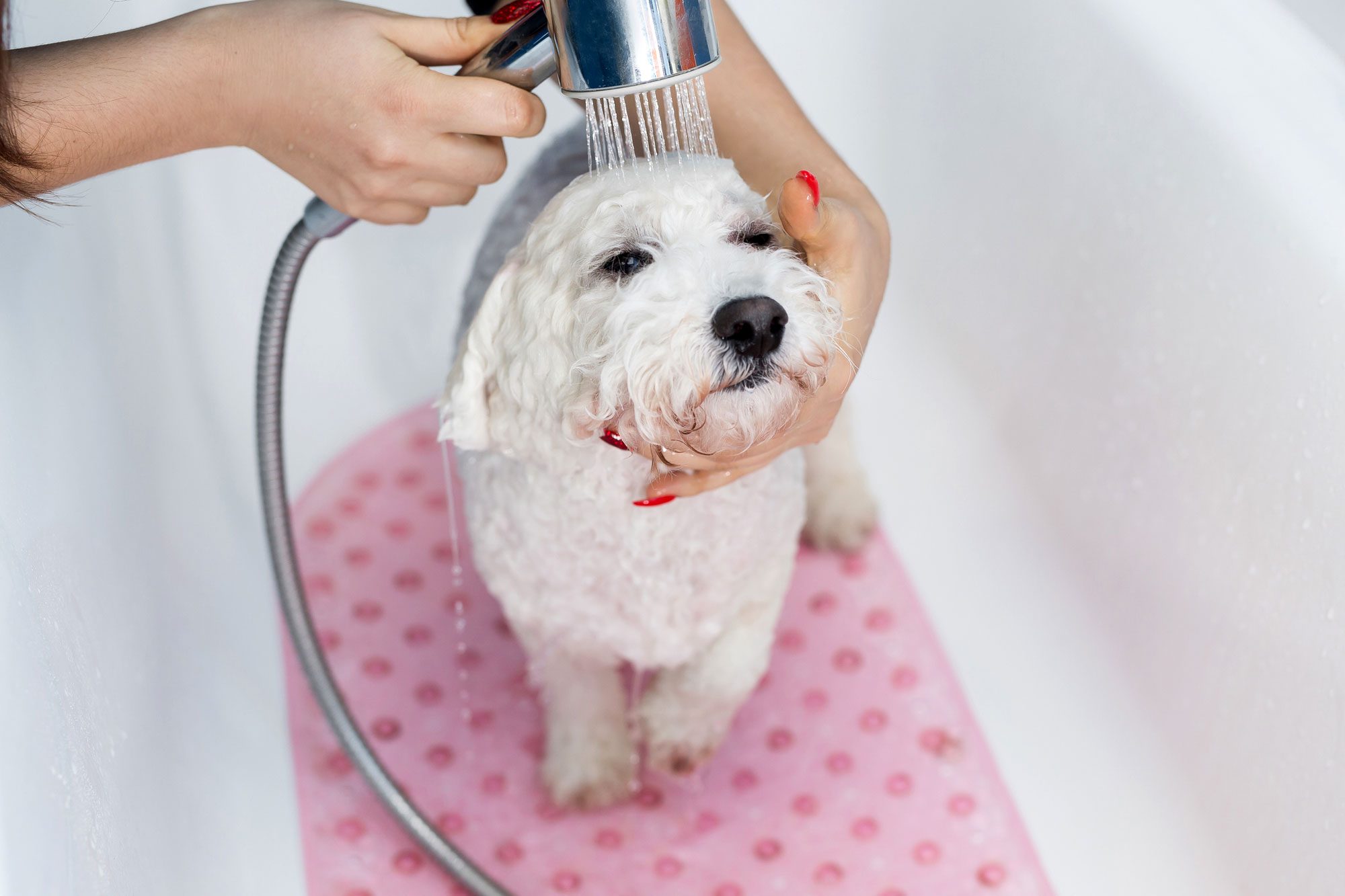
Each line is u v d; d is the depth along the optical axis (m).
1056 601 1.27
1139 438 1.16
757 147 0.93
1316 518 0.91
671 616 0.95
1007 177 1.35
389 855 1.13
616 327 0.70
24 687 0.64
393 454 1.48
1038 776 1.17
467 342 0.81
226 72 0.74
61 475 0.87
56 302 0.97
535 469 0.87
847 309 0.79
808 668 1.28
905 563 1.36
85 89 0.73
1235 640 1.01
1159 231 1.12
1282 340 0.96
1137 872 1.07
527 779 1.21
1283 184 0.97
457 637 1.33
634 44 0.61
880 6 1.47
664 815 1.18
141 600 0.99
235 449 1.34
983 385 1.43
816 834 1.16
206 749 1.07
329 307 1.45
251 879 1.04
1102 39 1.18
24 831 0.59
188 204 1.32
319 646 1.07
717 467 0.77
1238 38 1.10
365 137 0.74
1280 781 0.93
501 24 0.73
